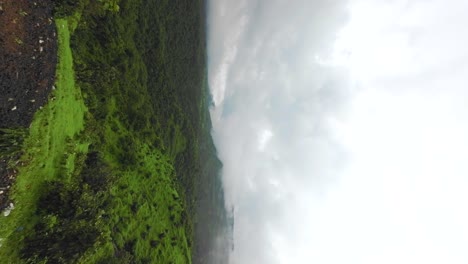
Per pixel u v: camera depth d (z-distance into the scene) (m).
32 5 36.59
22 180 37.47
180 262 79.69
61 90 44.31
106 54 60.91
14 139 35.50
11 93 34.25
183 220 85.75
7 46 33.00
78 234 43.88
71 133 47.28
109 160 58.97
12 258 36.12
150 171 74.12
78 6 49.69
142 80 76.62
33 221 38.88
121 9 68.62
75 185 45.34
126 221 60.84
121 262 55.22
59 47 44.03
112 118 62.38
